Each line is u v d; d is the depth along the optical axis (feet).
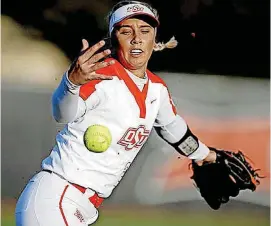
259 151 120.78
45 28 173.17
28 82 138.92
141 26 55.36
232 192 68.08
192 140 64.54
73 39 173.68
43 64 156.76
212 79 125.39
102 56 49.57
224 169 67.46
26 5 174.50
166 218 113.50
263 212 115.24
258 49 163.53
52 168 55.98
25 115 122.62
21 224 55.62
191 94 125.29
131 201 114.62
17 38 168.55
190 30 165.99
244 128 122.83
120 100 55.06
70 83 50.44
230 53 164.25
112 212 113.09
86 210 56.08
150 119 57.62
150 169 115.55
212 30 166.50
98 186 56.08
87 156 55.31
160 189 115.14
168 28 167.32
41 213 54.60
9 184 119.24
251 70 162.71
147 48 55.72
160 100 59.06
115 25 55.31
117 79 55.21
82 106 53.36
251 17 166.40
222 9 168.14
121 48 55.42
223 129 122.52
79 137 55.21
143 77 56.80
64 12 175.52
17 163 120.47
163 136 64.18
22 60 157.28
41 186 55.62
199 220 113.19
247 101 124.67
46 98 123.85
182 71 160.66
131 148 56.95
